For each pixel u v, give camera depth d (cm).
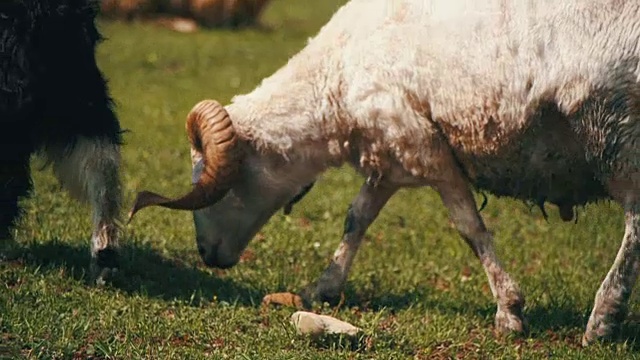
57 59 1709
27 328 1505
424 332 1633
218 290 1805
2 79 1688
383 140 1686
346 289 1872
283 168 1766
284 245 2144
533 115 1588
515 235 2391
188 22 5294
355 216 1797
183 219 2275
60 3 1698
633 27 1526
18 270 1744
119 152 1789
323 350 1546
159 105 3575
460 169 1703
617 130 1550
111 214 1773
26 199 2062
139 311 1636
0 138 1730
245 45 4838
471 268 2105
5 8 1678
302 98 1736
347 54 1706
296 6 6194
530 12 1584
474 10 1622
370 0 1733
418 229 2402
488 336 1648
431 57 1634
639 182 1568
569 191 1691
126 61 4294
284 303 1750
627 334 1648
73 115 1733
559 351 1582
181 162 2858
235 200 1786
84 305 1641
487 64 1599
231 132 1709
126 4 5244
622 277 1599
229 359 1474
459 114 1628
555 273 2047
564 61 1555
